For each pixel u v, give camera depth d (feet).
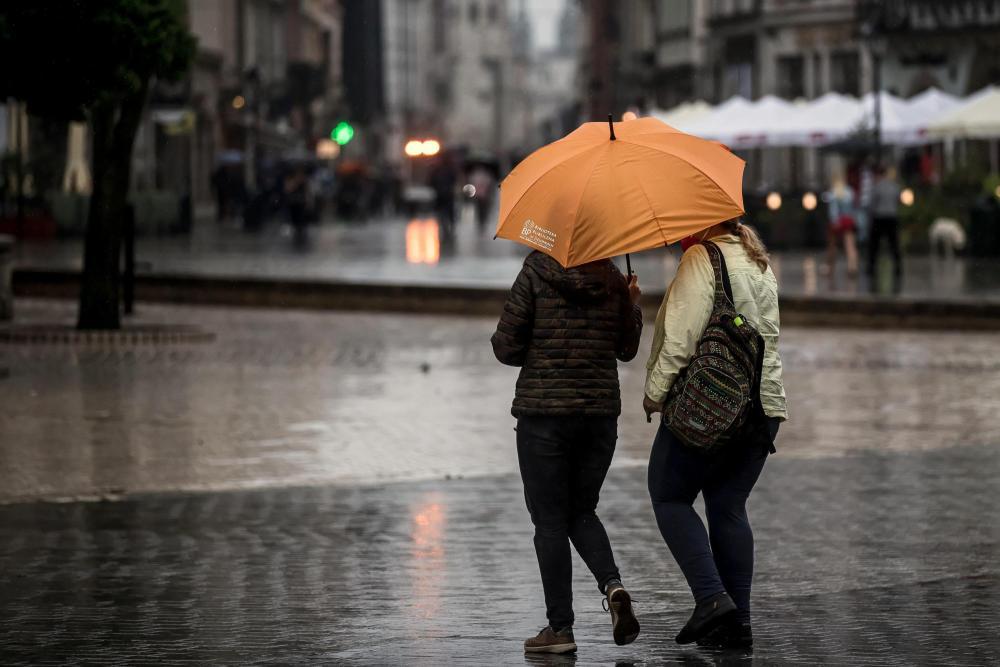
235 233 300.20
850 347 121.19
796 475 66.59
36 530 56.08
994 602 44.60
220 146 402.72
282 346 117.70
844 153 252.42
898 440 76.54
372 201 469.57
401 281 147.23
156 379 97.60
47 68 85.20
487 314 144.97
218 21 390.83
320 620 43.11
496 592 46.50
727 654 38.75
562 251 37.45
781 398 38.88
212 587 47.39
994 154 291.99
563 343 38.11
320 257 214.90
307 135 517.96
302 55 544.21
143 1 86.69
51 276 154.30
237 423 81.00
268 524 57.06
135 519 58.03
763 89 374.22
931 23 337.72
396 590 46.83
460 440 76.38
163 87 302.66
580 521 39.27
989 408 87.71
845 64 360.28
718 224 39.11
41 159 246.68
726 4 400.06
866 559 50.62
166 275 152.15
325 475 67.15
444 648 39.68
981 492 62.39
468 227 357.41
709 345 38.09
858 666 37.52
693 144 38.88
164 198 279.69
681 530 38.88
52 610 44.62
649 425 81.10
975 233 216.13
